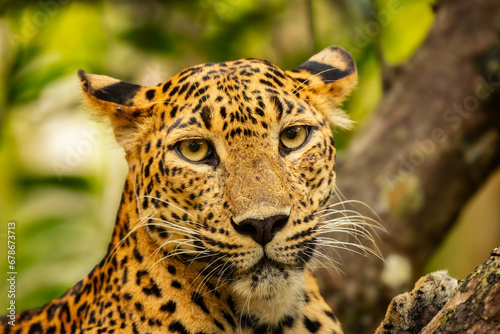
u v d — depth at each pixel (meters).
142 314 6.61
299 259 6.39
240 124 6.42
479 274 4.76
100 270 7.11
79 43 12.73
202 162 6.49
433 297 6.34
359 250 11.09
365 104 13.38
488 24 11.95
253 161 6.38
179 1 13.15
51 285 11.90
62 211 12.70
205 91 6.52
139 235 6.78
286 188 6.39
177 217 6.51
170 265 6.66
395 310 6.35
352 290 11.03
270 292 6.41
